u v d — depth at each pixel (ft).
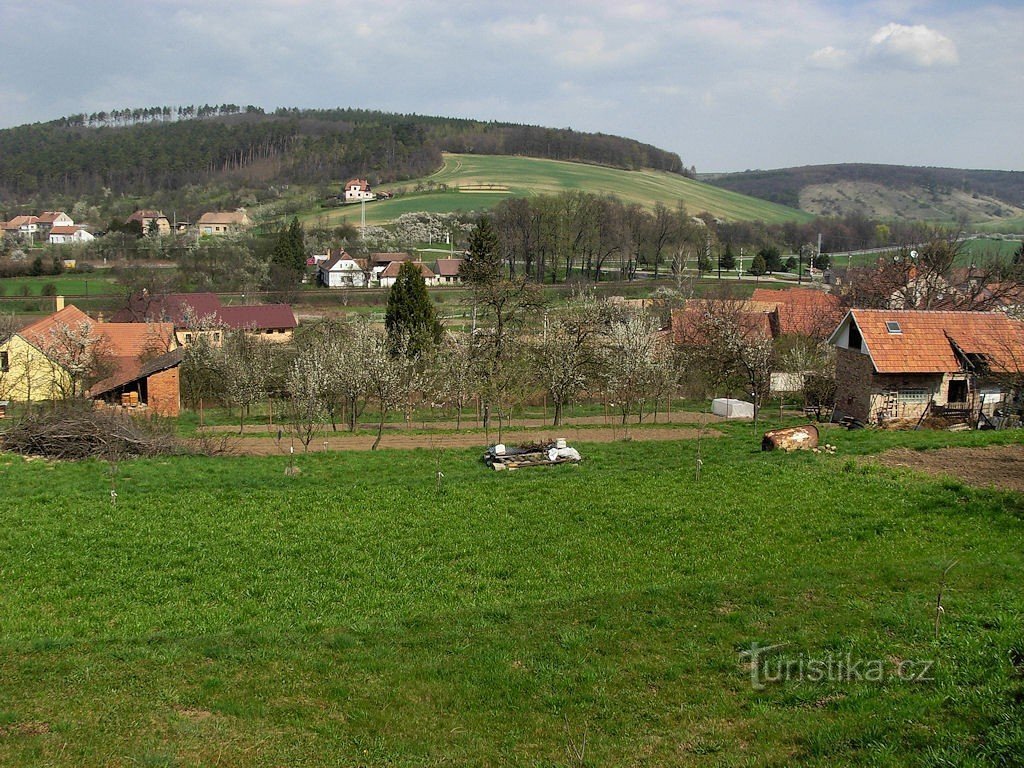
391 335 206.90
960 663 44.75
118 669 51.29
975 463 95.04
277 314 295.89
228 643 55.01
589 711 43.98
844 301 220.02
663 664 48.57
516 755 40.19
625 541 75.05
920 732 38.01
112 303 302.86
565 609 58.70
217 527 81.41
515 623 56.75
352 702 46.26
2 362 194.18
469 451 120.78
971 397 143.13
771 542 73.00
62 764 39.86
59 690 48.39
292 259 422.82
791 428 111.65
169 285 331.16
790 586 59.67
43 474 105.70
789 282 431.02
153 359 202.90
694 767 37.73
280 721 44.37
